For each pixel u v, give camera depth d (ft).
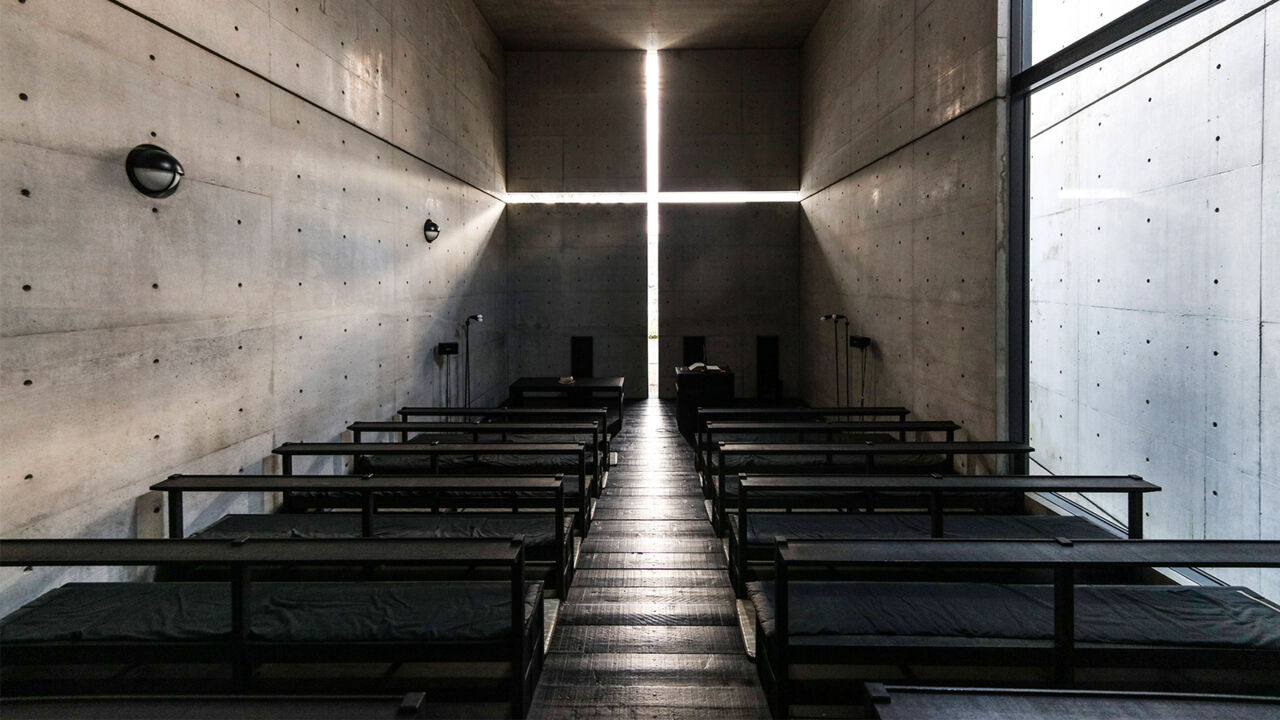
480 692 7.87
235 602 7.07
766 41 33.78
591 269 36.19
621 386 25.86
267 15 12.97
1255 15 10.31
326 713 5.18
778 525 11.42
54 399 8.63
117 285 9.58
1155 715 5.15
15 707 5.23
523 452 13.47
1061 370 16.47
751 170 35.17
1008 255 14.87
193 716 5.15
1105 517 14.29
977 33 15.55
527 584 8.96
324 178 15.34
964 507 14.30
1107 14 13.62
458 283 25.94
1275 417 10.16
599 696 8.55
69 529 8.86
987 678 7.55
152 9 10.08
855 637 7.38
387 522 11.28
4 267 7.95
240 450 12.39
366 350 17.70
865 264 24.18
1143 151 13.14
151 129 10.14
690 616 10.81
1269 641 7.04
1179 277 12.20
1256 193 10.39
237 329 12.28
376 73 18.12
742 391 36.19
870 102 23.39
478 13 29.17
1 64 7.88
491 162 31.71
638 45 34.27
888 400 21.97
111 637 7.13
